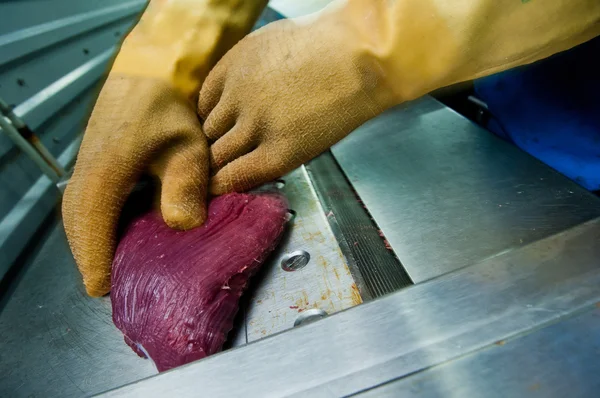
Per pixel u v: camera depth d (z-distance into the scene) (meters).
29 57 1.41
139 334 0.54
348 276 0.59
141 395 0.37
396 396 0.33
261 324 0.55
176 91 0.66
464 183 0.72
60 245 0.97
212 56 0.68
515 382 0.32
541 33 0.46
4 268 0.94
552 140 0.87
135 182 0.65
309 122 0.59
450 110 0.99
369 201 0.74
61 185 0.98
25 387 0.57
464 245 0.59
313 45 0.56
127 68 0.65
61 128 1.52
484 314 0.36
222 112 0.64
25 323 0.69
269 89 0.58
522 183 0.69
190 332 0.51
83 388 0.55
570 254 0.39
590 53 0.75
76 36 1.78
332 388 0.34
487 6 0.45
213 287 0.54
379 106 0.58
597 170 0.82
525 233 0.59
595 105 0.78
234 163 0.66
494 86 0.94
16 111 1.26
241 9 0.69
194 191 0.64
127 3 2.39
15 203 1.13
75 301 0.72
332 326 0.39
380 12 0.53
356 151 0.90
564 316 0.35
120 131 0.61
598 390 0.30
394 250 0.61
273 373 0.36
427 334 0.36
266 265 0.64
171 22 0.65
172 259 0.58
